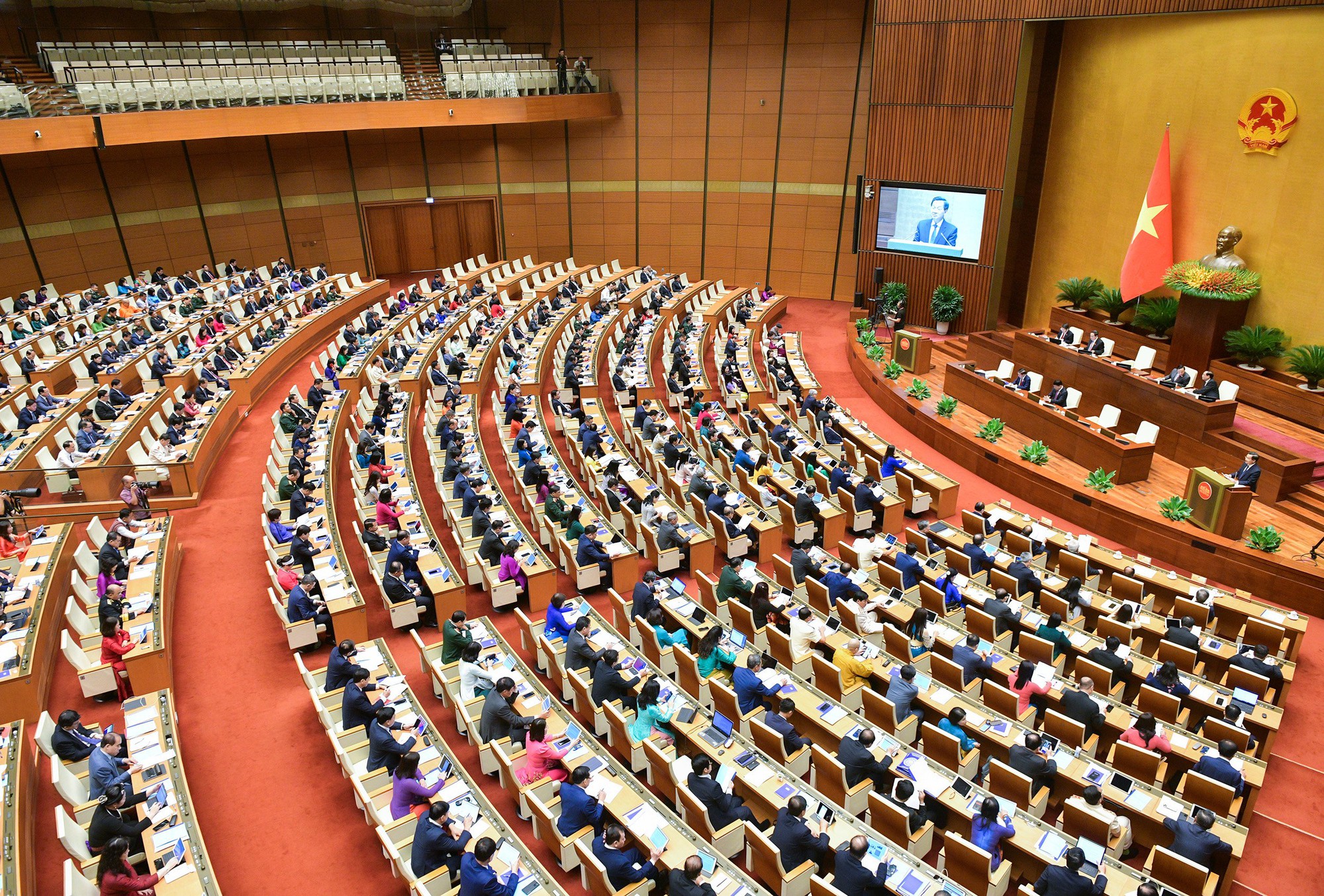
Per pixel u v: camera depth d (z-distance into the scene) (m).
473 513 15.08
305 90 25.88
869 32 29.27
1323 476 16.72
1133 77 21.31
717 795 8.66
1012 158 23.98
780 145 31.55
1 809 8.68
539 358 23.33
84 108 21.30
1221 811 9.12
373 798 9.05
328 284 28.73
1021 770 9.35
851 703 11.11
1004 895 8.46
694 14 30.84
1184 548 15.50
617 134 32.72
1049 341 21.58
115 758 9.18
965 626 12.83
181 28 29.34
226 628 12.92
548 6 31.69
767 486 17.39
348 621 12.16
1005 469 18.58
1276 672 11.38
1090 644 11.98
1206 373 17.98
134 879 7.59
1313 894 9.30
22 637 11.30
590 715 10.83
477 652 10.34
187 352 21.83
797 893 8.24
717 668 11.42
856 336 26.50
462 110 28.30
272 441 18.22
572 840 8.41
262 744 10.74
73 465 15.67
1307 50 17.28
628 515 15.41
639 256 34.34
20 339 21.66
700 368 23.14
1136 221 21.58
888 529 16.50
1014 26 22.88
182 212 28.33
